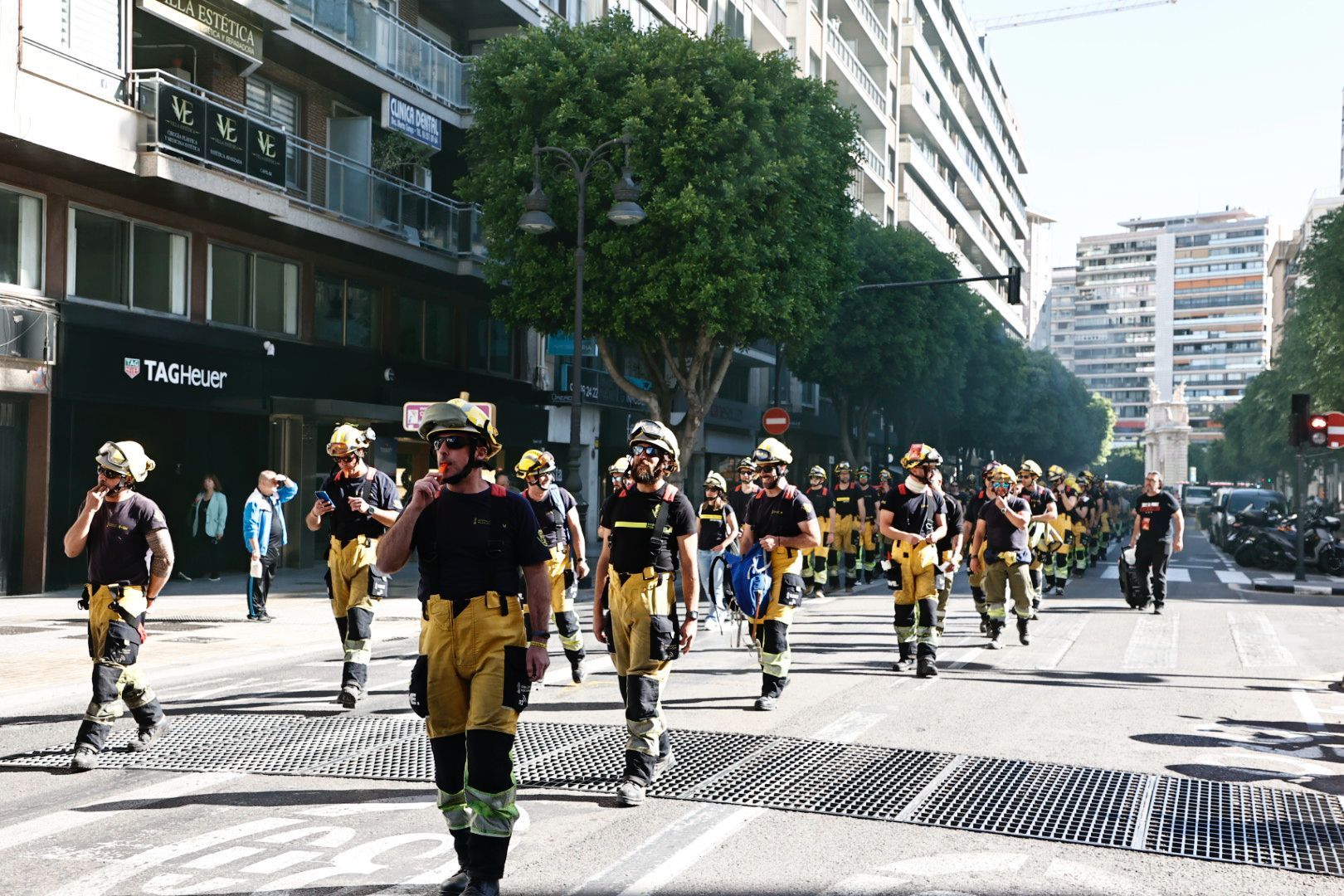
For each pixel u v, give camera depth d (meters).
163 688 9.41
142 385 18.92
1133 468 161.38
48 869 4.73
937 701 8.75
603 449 34.84
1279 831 5.39
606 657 11.34
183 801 5.79
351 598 8.46
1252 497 36.53
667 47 22.98
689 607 6.17
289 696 8.94
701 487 39.59
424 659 4.49
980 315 48.28
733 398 44.41
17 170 17.19
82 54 17.03
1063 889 4.55
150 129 17.95
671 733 7.45
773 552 8.41
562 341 29.50
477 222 26.73
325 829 5.30
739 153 22.66
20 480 17.39
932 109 65.88
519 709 4.45
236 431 21.86
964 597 18.78
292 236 22.20
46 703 8.75
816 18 47.41
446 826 5.34
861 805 5.75
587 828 5.32
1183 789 6.16
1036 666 10.78
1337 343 34.47
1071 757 6.88
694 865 4.80
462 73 27.73
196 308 20.55
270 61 22.55
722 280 22.42
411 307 26.95
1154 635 13.60
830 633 13.25
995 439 62.88
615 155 22.50
